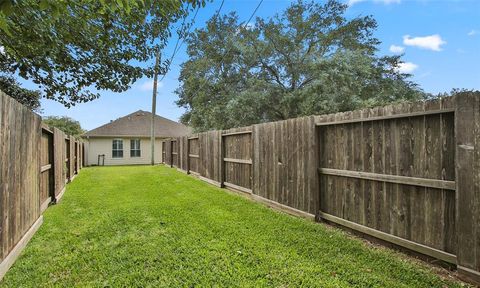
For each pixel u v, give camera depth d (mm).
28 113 3428
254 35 14016
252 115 12883
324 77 11773
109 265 2660
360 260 2730
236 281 2336
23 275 2488
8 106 2695
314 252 2928
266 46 13898
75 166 10812
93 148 18672
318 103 11781
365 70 12133
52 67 4641
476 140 2191
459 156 2309
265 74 14570
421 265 2604
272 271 2506
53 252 2994
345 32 14164
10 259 2635
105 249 3062
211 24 14773
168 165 14977
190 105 16969
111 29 4008
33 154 3680
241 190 6406
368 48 14031
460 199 2303
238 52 13969
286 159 4742
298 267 2580
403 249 2895
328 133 3939
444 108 2441
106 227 3846
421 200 2707
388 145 3039
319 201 4102
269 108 13688
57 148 5793
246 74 14586
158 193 6523
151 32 4586
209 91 15164
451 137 2434
